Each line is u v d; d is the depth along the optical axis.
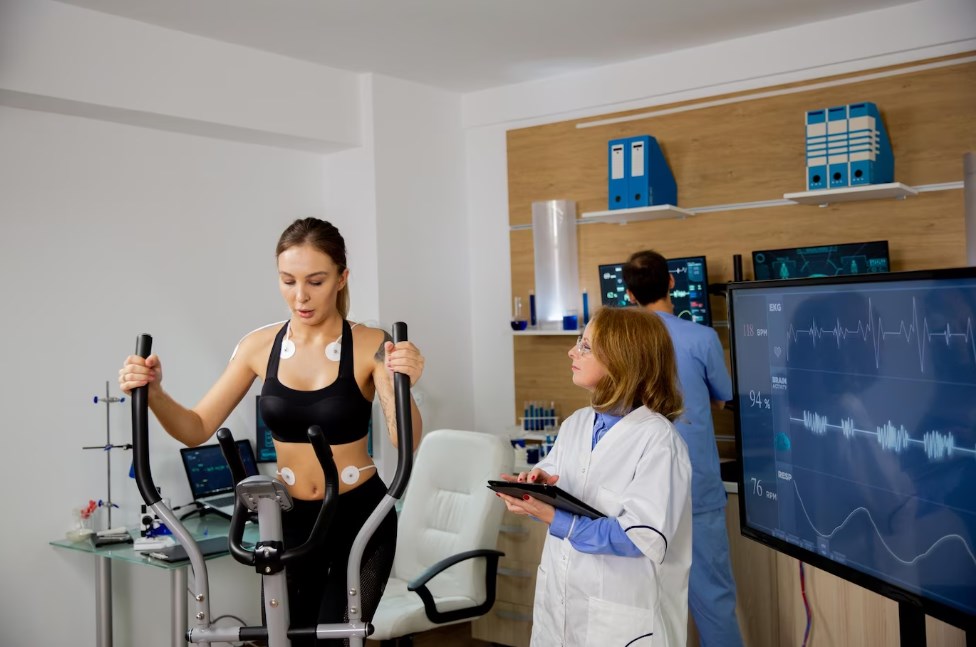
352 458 1.95
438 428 4.55
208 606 1.70
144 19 3.44
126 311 3.65
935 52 3.50
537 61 4.18
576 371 2.16
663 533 1.94
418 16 3.51
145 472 1.71
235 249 4.07
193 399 3.89
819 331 1.99
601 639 2.03
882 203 3.61
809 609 3.13
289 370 1.94
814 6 3.52
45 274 3.40
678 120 4.12
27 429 3.34
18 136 3.34
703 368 3.01
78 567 3.46
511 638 3.76
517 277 4.62
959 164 3.45
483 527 3.05
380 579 2.01
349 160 4.36
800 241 3.81
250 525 3.51
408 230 4.43
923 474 1.66
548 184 4.52
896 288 1.74
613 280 4.08
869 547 1.83
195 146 3.92
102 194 3.58
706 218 4.05
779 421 2.16
